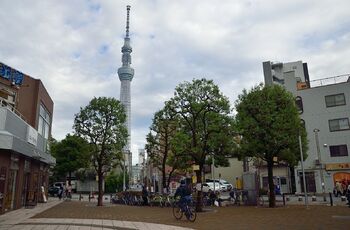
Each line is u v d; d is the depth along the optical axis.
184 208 15.42
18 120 20.20
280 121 21.50
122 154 27.14
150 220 15.73
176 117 24.25
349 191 22.25
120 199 31.58
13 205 21.14
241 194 26.94
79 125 26.11
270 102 22.05
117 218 16.67
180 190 15.87
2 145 16.91
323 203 26.00
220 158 25.62
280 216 16.50
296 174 41.94
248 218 15.87
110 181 62.66
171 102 22.00
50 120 33.56
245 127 22.05
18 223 14.13
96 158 26.61
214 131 21.98
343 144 40.47
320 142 41.56
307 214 17.27
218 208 22.48
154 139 31.59
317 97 42.81
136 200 28.89
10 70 22.50
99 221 15.19
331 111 41.81
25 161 23.30
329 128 41.53
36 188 28.14
